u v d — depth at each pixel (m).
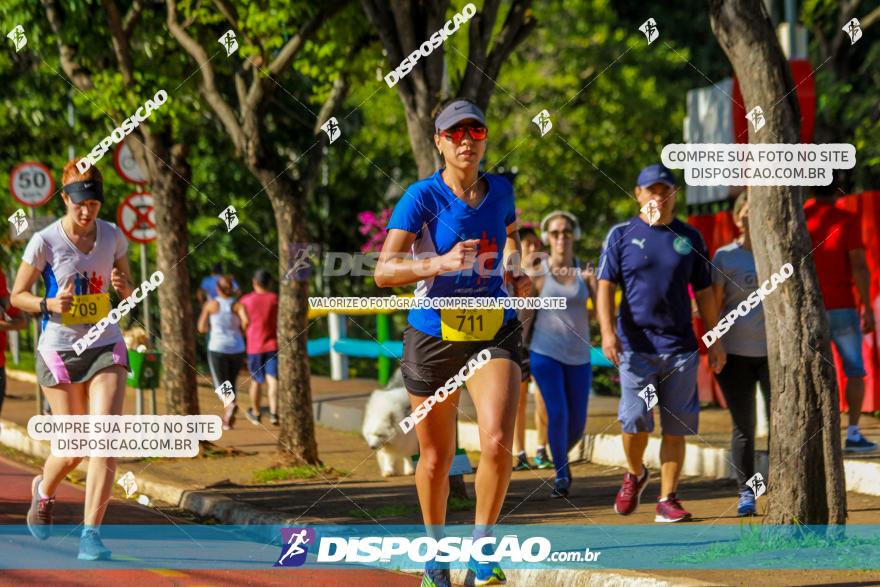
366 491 13.73
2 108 26.47
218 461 16.48
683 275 10.67
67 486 14.59
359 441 18.78
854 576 8.24
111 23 17.27
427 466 8.27
